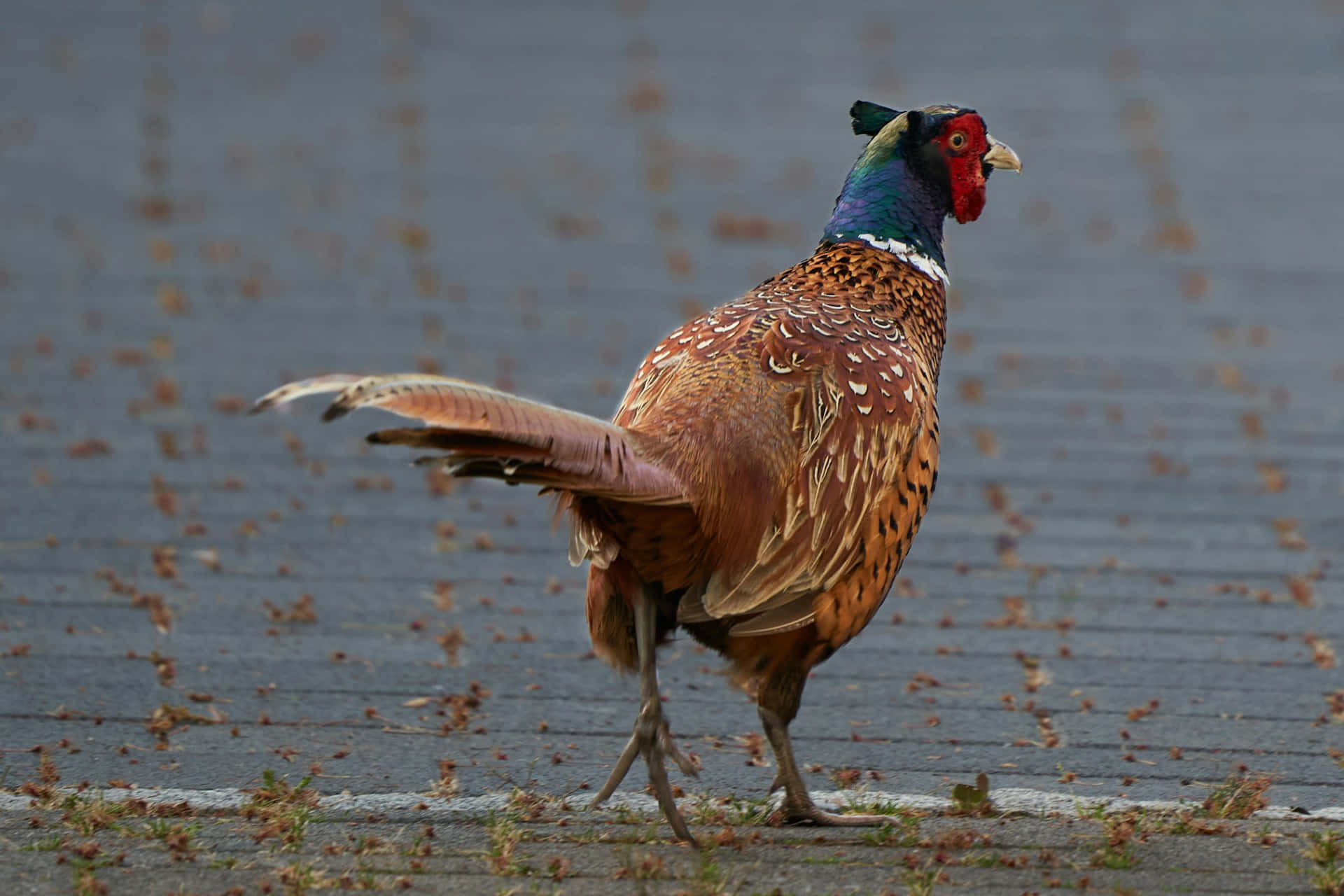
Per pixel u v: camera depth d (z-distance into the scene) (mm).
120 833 12383
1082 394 28469
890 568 12758
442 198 39125
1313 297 34812
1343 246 38062
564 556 20828
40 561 19578
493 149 42562
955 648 17953
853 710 16156
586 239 36750
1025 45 50938
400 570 20016
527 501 23094
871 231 14305
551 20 52188
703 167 41844
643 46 50531
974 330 31984
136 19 50375
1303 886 11734
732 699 16391
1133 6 54500
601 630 12719
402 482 23484
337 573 19781
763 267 35219
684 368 12547
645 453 11414
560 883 11562
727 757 14898
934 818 13367
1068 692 16688
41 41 48125
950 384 28766
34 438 24250
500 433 10547
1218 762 14906
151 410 25750
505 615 18609
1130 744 15336
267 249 35094
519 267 34688
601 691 16469
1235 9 54344
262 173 40062
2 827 12477
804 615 12258
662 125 44781
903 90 47062
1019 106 45906
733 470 11758
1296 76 49188
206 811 13047
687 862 12016
